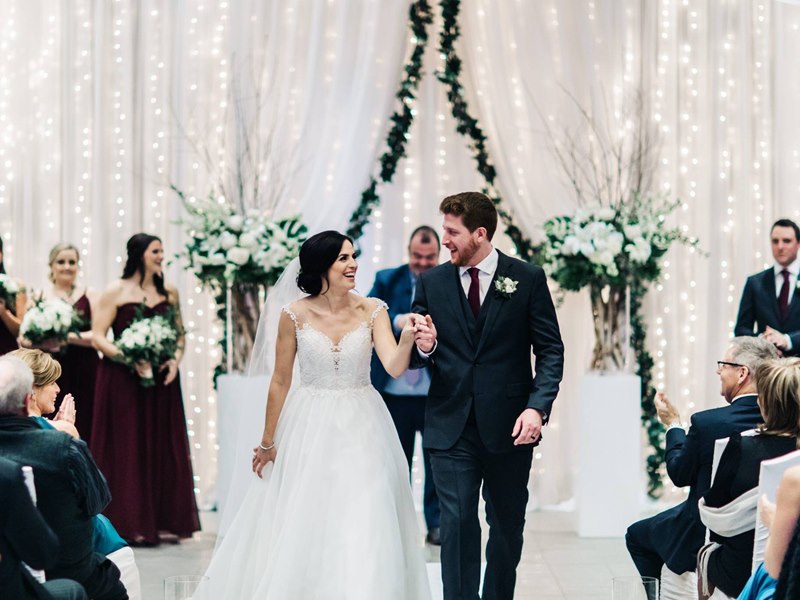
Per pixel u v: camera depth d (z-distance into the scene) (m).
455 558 4.45
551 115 7.69
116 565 4.45
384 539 4.39
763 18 7.89
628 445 6.87
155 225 7.77
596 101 7.64
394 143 7.71
